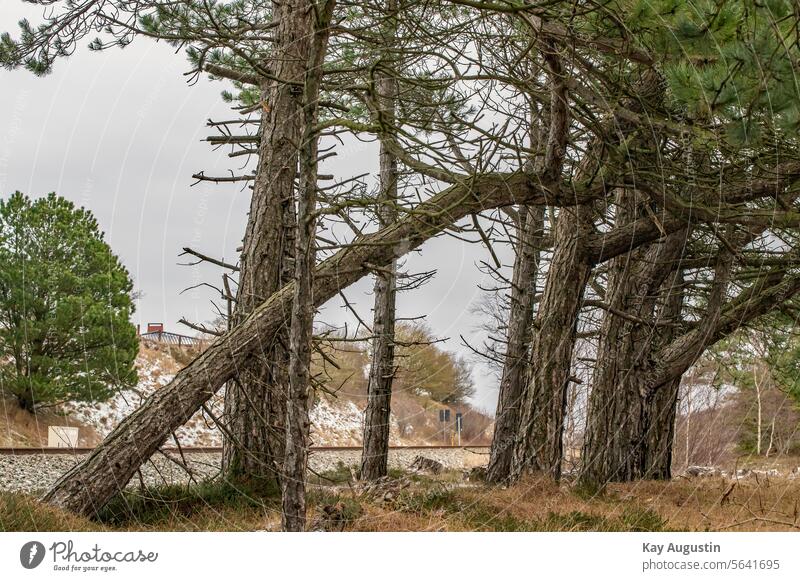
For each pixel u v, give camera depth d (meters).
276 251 11.73
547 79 12.01
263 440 11.47
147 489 10.47
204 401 10.47
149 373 28.55
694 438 24.42
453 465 23.03
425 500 9.82
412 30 9.52
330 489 12.22
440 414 29.94
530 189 11.20
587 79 10.86
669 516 9.56
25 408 22.05
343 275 10.38
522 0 9.59
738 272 15.48
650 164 11.61
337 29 8.12
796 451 20.88
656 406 16.83
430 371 24.12
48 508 8.41
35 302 21.86
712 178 11.41
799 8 7.27
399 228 10.53
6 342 21.59
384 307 17.41
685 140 10.27
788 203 12.09
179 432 24.73
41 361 21.72
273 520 9.45
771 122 8.19
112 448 9.88
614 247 13.70
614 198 15.41
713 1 7.65
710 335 15.59
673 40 8.03
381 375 17.36
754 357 19.89
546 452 13.66
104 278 22.95
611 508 10.20
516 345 18.22
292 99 11.72
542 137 13.36
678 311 17.94
